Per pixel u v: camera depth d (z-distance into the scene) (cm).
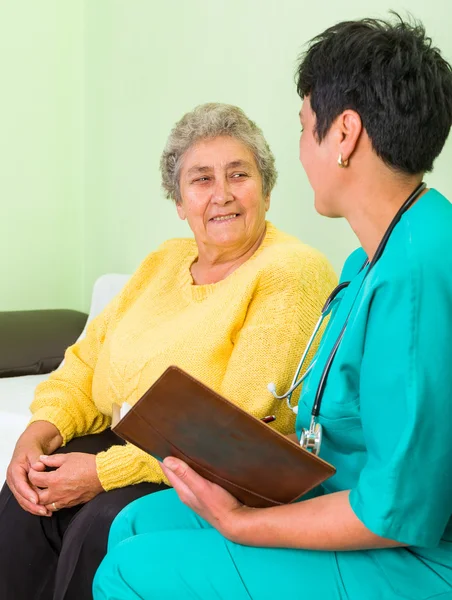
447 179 181
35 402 171
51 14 313
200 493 95
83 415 171
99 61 314
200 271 162
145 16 286
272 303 135
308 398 102
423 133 89
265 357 132
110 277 267
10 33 303
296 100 223
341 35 93
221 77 253
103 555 131
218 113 152
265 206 159
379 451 84
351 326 92
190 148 152
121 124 305
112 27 305
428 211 89
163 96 281
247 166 151
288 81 226
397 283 84
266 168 155
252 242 155
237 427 90
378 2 194
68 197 331
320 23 213
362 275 101
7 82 305
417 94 88
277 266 138
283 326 133
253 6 237
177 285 162
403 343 82
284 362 132
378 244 95
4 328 264
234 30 245
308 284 137
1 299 317
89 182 329
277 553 92
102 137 317
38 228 324
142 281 174
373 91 89
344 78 91
